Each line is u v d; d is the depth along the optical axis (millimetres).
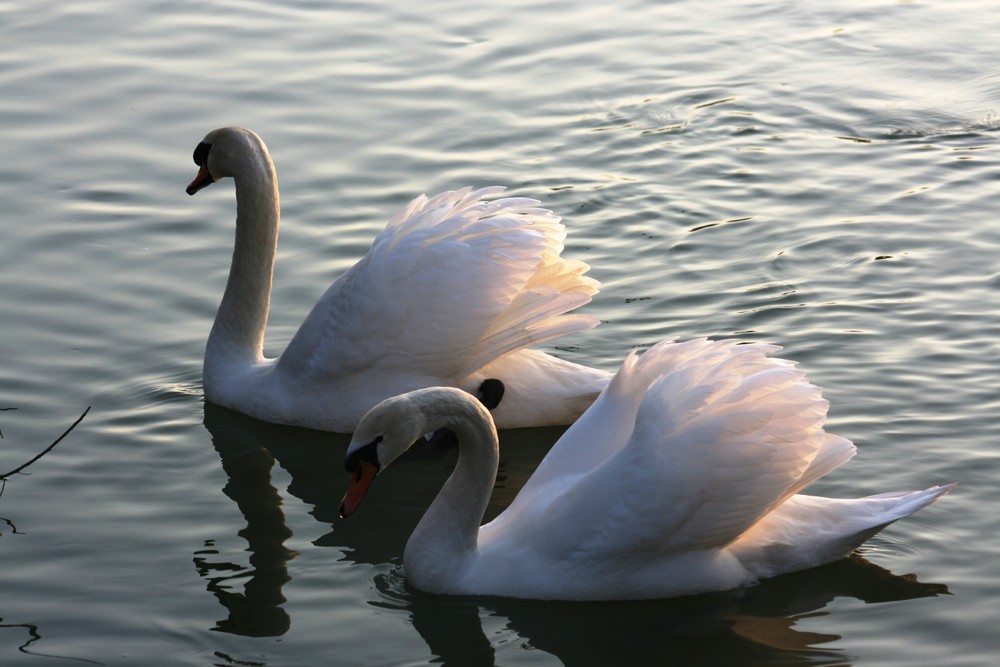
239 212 12750
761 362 9945
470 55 19797
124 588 9898
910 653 8984
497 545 9852
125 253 14891
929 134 17625
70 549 10359
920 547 10117
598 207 15820
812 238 14992
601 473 9625
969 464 11000
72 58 19266
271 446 12062
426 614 9586
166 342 13406
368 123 17734
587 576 9617
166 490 11258
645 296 13922
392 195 16031
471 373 12062
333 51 19750
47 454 11633
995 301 13516
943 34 20781
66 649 9188
